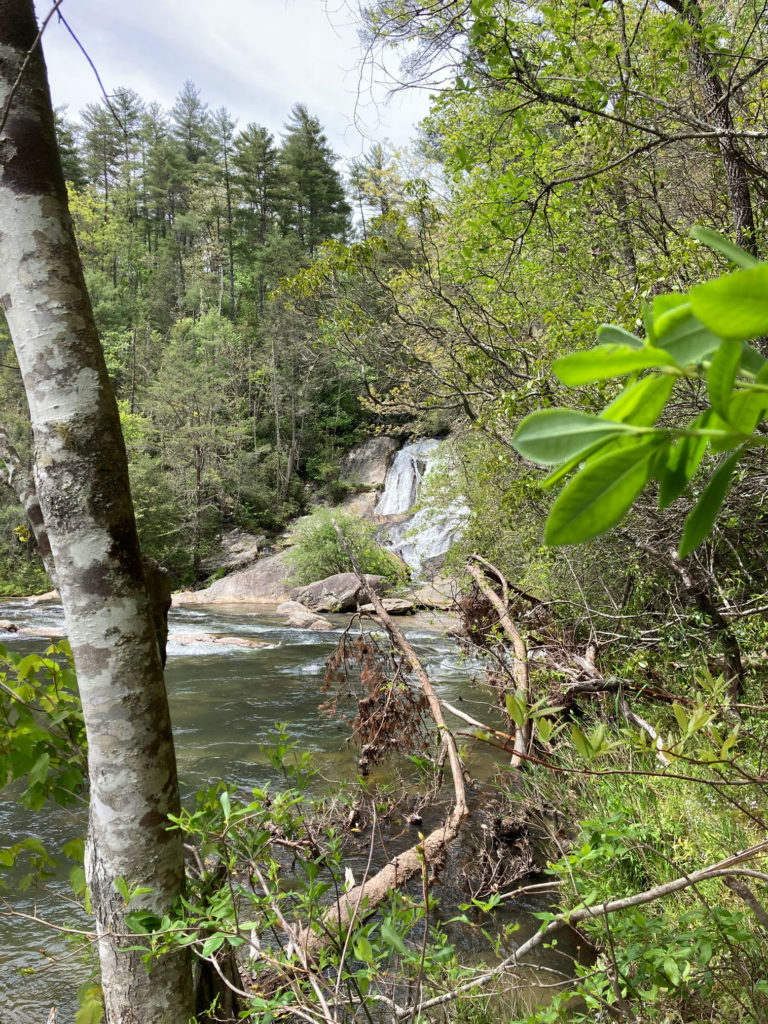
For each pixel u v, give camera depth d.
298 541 27.30
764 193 4.48
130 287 53.41
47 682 2.51
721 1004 2.08
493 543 9.35
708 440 0.36
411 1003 2.08
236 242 52.38
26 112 2.08
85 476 2.07
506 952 3.61
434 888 4.32
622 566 5.79
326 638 16.14
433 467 12.72
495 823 4.72
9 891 4.73
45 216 2.09
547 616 6.43
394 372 5.84
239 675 11.53
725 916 1.81
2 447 2.47
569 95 4.22
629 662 4.54
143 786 2.05
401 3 3.89
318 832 3.89
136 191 59.84
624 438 0.35
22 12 2.10
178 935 1.89
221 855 2.17
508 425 4.99
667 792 3.30
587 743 1.57
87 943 2.12
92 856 2.10
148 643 2.13
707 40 3.71
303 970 1.84
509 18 3.65
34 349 2.07
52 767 2.51
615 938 2.12
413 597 8.90
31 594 28.06
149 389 35.62
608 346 0.35
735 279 0.27
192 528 32.50
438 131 5.52
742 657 4.54
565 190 4.75
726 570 5.30
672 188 5.30
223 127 51.72
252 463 36.53
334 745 7.49
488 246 5.00
